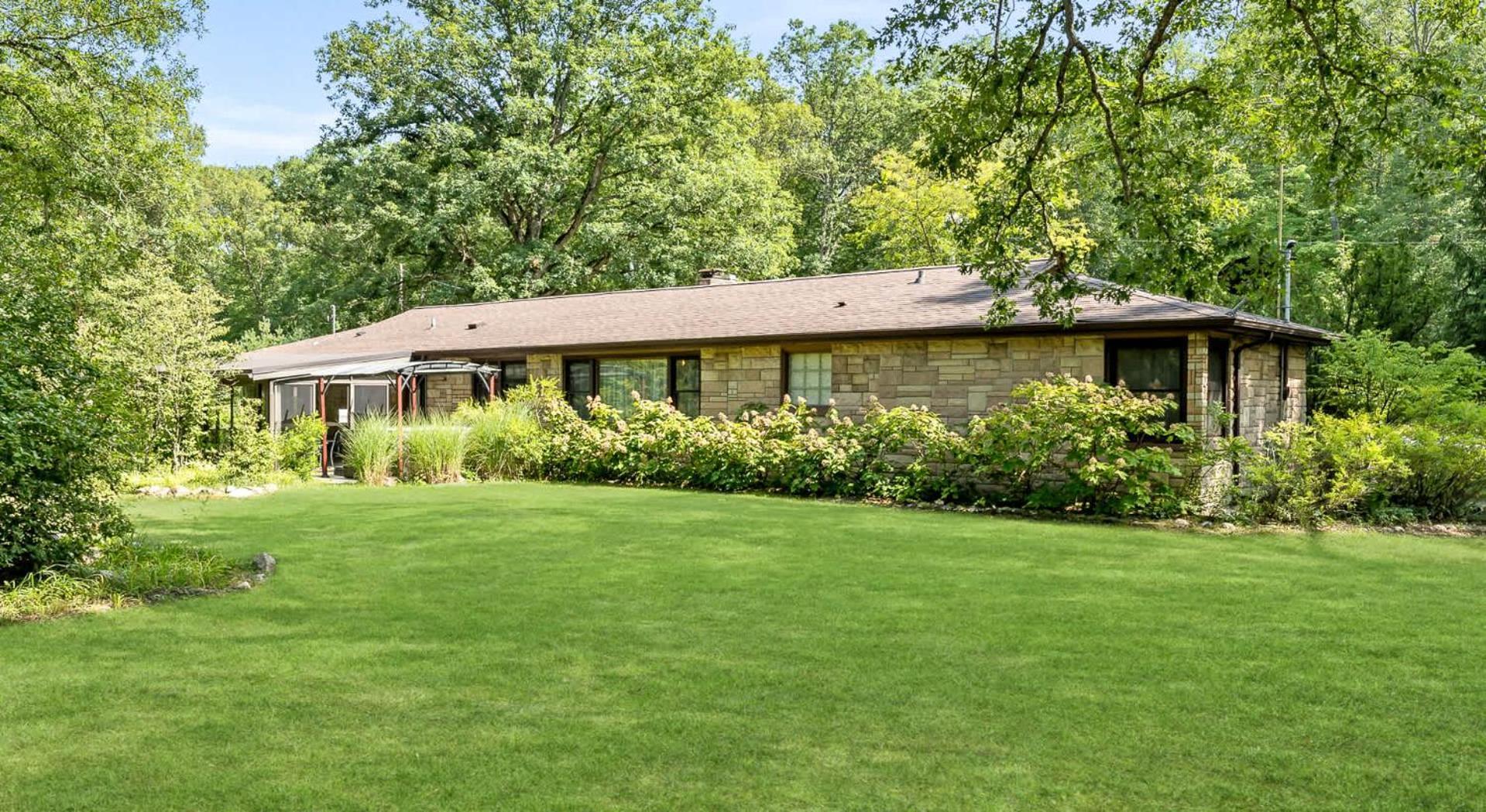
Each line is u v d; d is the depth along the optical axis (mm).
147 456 10070
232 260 44438
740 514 12039
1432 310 19703
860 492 14211
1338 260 21812
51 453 7230
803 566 8375
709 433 15672
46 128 14695
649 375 18406
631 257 31781
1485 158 9500
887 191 32625
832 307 17188
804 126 42000
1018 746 4035
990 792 3570
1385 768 3838
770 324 16828
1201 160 10703
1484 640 5848
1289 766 3844
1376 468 11258
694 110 32969
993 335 14156
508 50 30547
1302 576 7996
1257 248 10828
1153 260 10688
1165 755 3955
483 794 3531
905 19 10359
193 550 8461
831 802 3477
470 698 4648
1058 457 13344
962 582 7652
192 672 5078
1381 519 11406
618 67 31250
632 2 32438
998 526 10984
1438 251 25812
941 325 14383
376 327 24875
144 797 3500
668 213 31438
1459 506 11852
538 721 4312
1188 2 10195
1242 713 4477
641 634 5938
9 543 7133
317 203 32875
